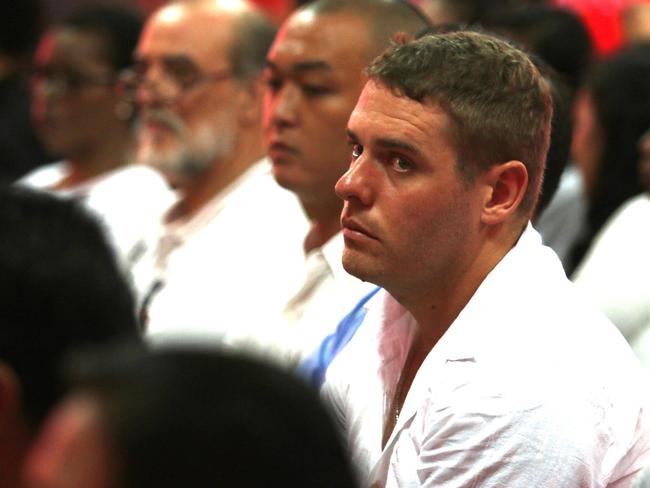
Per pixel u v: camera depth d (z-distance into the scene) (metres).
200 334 9.05
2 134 14.98
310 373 7.20
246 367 3.15
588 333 5.75
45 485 2.98
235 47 11.05
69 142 13.29
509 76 5.71
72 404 3.09
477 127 5.62
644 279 9.24
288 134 8.16
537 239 5.96
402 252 5.71
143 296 10.41
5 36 15.29
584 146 11.19
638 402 5.74
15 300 4.19
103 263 4.43
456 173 5.65
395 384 6.28
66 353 4.22
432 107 5.63
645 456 5.73
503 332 5.66
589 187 11.17
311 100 8.13
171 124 11.02
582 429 5.50
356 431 6.28
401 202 5.66
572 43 11.25
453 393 5.63
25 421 3.88
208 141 10.95
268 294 9.17
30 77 15.36
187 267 10.03
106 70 13.25
